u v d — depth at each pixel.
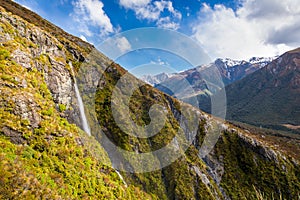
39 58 29.80
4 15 28.77
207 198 40.84
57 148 21.23
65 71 33.75
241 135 63.84
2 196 14.03
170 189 37.66
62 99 29.86
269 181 56.09
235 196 49.59
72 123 28.56
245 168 57.75
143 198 29.56
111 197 22.61
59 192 17.36
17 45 26.17
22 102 21.11
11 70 22.88
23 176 15.78
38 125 21.34
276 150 64.31
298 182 57.44
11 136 18.36
